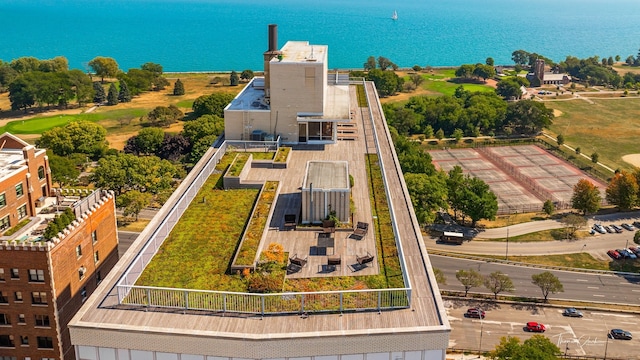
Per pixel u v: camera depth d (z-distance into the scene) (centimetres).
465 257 10900
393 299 3734
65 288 6278
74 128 15250
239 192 5666
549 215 13038
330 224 4766
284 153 6638
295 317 3544
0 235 6400
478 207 12056
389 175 6109
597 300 9388
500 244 11581
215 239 4634
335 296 3762
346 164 5469
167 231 4716
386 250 4438
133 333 3372
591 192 12750
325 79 7625
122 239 10688
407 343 3391
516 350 6500
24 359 6309
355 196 5509
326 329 3412
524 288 9731
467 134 19975
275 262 4191
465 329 8438
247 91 8281
